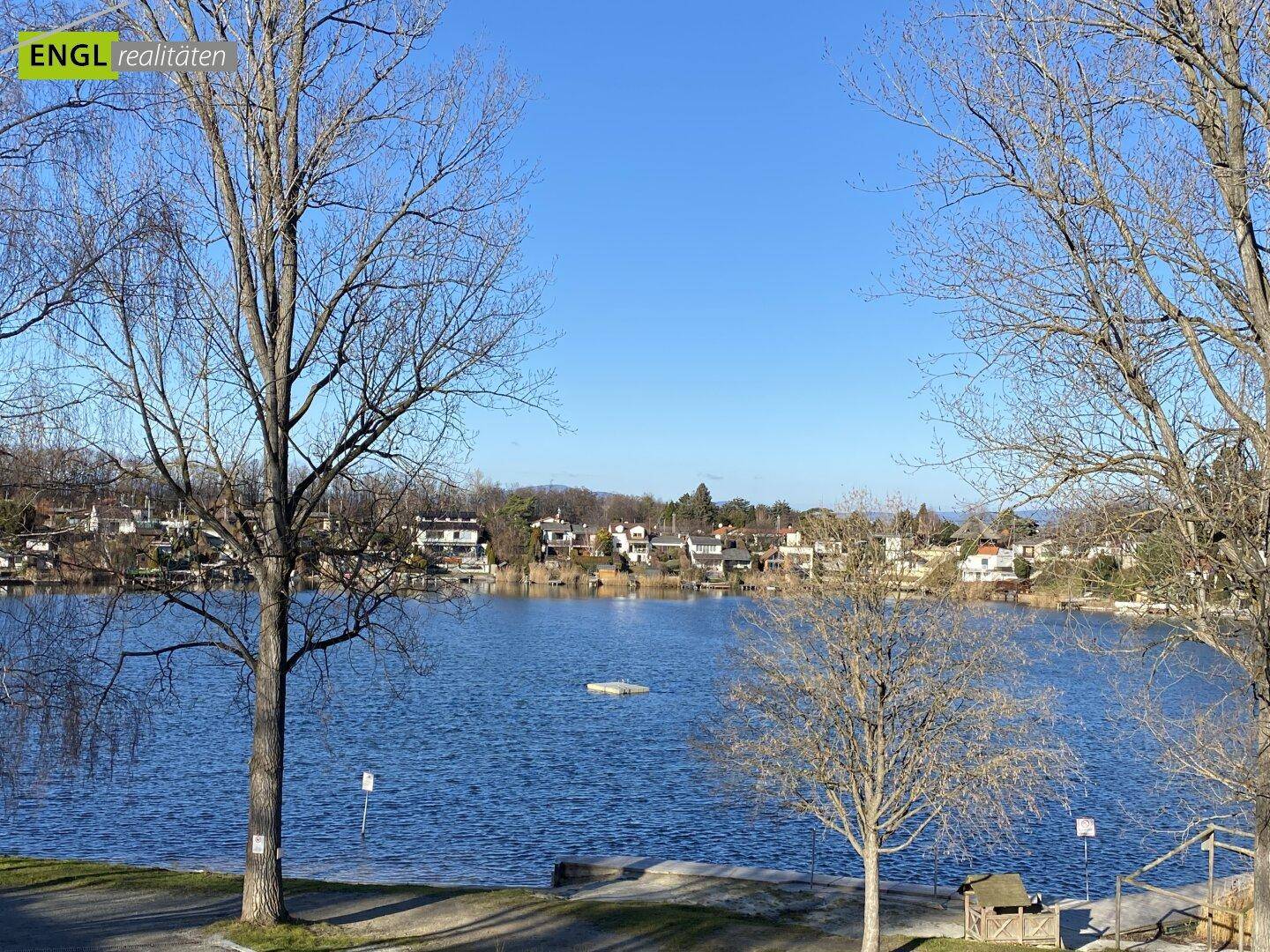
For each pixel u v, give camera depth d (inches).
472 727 1925.4
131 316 624.7
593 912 856.9
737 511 7628.0
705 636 3531.0
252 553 686.5
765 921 897.5
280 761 727.7
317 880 983.6
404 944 713.6
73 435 614.9
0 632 623.8
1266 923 516.4
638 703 2229.3
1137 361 495.2
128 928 709.3
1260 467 485.7
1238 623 499.8
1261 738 502.3
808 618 927.0
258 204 684.7
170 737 1706.4
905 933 892.6
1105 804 1397.6
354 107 681.6
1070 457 507.8
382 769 1583.4
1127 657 561.0
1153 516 502.9
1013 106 497.4
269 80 676.7
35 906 767.1
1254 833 556.4
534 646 3218.5
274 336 703.7
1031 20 467.5
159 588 670.5
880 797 843.4
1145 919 960.9
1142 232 495.8
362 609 738.2
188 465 666.8
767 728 966.4
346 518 733.3
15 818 1235.9
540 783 1505.9
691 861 1152.8
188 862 1101.1
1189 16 467.5
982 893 893.2
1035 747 943.0
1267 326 482.9
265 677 708.7
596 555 6279.5
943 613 875.4
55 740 644.7
